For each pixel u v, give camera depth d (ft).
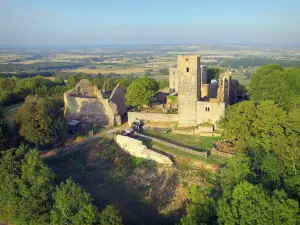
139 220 171.83
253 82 276.21
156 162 214.90
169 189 189.26
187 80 258.57
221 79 265.95
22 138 241.55
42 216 150.20
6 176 166.40
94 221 131.54
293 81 251.39
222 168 175.11
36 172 164.14
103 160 240.32
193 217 130.82
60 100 409.08
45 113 247.70
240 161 153.79
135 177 211.00
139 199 191.72
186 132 258.16
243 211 124.36
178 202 178.50
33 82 469.57
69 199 139.64
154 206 183.93
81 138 278.46
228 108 241.14
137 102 310.65
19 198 157.99
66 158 244.22
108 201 188.34
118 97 327.26
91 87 342.23
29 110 244.63
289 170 165.89
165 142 233.55
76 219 130.00
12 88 445.37
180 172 197.47
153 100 323.98
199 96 271.08
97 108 306.35
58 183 200.23
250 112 201.77
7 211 167.32
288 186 152.05
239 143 202.90
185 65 256.73
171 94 344.69
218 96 256.52
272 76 255.50
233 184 146.72
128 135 255.70
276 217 121.08
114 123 303.68
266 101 201.46
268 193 132.67
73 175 220.84
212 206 136.56
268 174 161.27
